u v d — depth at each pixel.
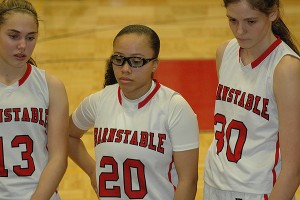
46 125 7.36
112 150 7.22
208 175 7.50
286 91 6.57
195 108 16.00
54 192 7.37
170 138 7.18
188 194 7.20
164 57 19.95
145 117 7.20
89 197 11.76
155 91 7.28
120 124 7.25
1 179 7.15
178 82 17.81
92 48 21.06
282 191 6.55
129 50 6.89
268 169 6.89
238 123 7.06
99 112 7.48
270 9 6.46
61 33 22.83
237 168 7.06
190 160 7.19
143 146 7.13
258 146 6.92
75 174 12.72
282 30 7.07
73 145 8.27
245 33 6.56
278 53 6.79
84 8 26.47
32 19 6.86
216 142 7.38
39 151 7.26
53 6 26.66
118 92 7.42
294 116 6.55
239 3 6.39
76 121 8.02
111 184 7.31
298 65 6.62
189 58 19.89
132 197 7.23
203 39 22.16
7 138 7.12
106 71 7.78
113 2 27.55
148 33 7.00
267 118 6.84
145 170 7.17
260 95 6.85
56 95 7.34
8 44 6.83
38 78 7.31
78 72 18.62
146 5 27.08
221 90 7.34
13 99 7.17
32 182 7.20
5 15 6.80
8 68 7.18
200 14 25.64
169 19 24.92
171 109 7.14
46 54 20.30
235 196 7.07
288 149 6.57
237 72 7.17
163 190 7.24
